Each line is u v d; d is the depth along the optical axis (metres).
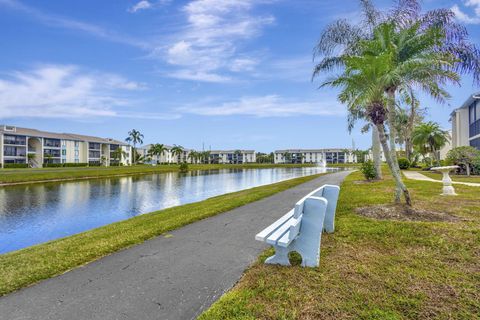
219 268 3.72
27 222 11.38
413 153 47.84
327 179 21.08
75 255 4.39
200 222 6.57
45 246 5.30
